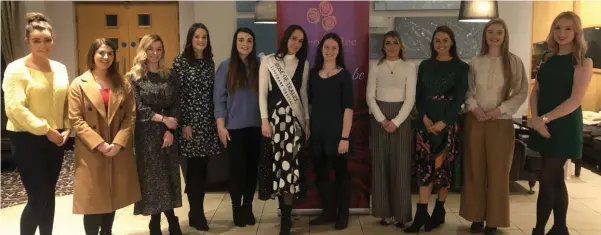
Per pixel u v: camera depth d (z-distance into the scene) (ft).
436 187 11.97
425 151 11.86
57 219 13.50
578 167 17.76
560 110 10.17
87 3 24.09
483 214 11.89
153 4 24.02
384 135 12.20
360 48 12.67
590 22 21.38
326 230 12.37
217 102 11.93
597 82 22.17
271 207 14.48
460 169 12.19
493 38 11.21
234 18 21.97
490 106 11.44
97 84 10.10
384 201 12.50
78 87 9.91
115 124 10.19
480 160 11.71
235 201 12.69
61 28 23.99
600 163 18.38
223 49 22.16
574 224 12.86
